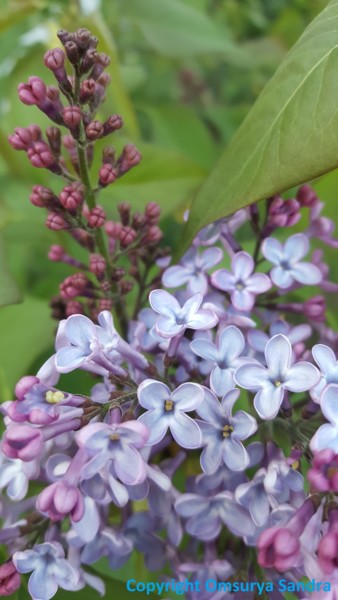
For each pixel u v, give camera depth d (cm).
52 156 31
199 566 30
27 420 27
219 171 31
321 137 29
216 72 63
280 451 28
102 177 31
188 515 29
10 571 28
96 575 30
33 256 42
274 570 29
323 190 36
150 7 48
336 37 30
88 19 42
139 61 60
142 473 26
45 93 30
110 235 33
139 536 30
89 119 31
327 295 36
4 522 31
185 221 33
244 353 30
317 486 25
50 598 28
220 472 29
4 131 44
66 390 33
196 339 28
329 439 26
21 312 36
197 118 49
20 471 29
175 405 27
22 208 42
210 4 66
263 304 33
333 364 27
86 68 30
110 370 28
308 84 30
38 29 49
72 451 29
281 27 58
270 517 28
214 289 31
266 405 27
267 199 32
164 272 32
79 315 28
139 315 31
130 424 26
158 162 39
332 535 25
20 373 35
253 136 31
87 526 28
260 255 35
